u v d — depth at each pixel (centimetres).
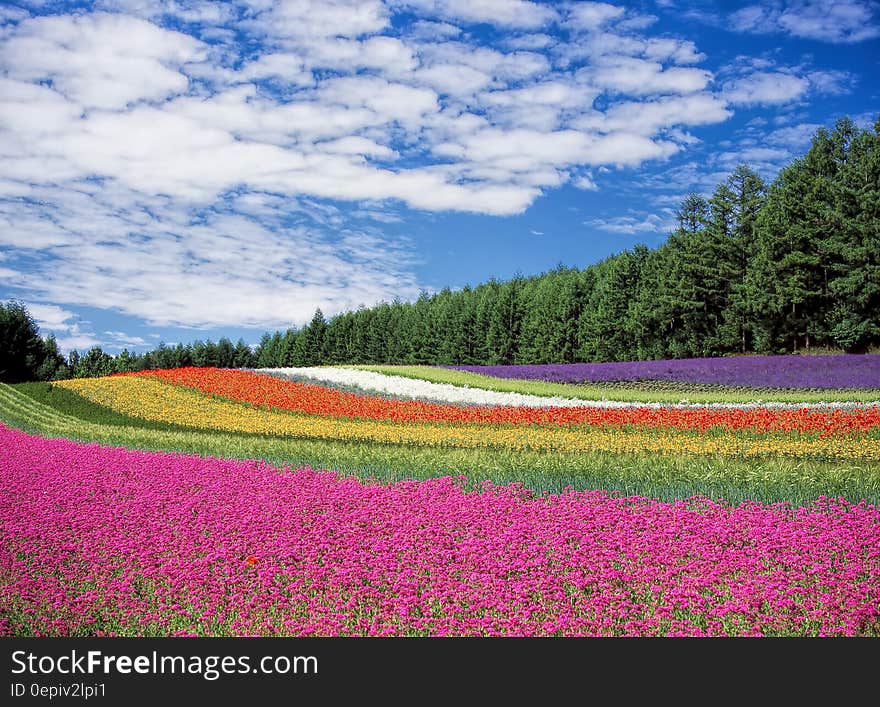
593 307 7200
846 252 5122
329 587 862
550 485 1353
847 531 999
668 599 805
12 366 7031
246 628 770
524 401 3469
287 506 1248
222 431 2700
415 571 916
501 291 8075
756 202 6344
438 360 8681
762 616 757
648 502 1229
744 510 1134
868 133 5584
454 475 1482
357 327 10325
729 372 4106
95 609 823
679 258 6575
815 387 3572
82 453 1966
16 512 1244
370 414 2916
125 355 10356
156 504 1294
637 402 3372
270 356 11700
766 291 5681
